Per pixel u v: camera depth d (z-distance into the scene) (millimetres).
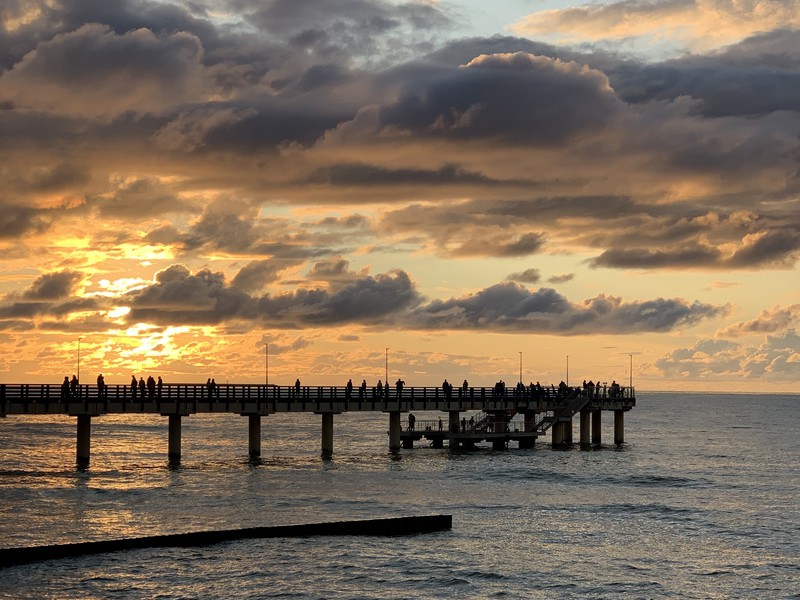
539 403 101688
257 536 50188
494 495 67500
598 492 70625
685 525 58000
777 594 43531
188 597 40844
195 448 106625
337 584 43094
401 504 62156
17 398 73875
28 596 40281
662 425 183000
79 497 62188
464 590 42969
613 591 43500
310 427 167000
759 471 88125
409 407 93250
